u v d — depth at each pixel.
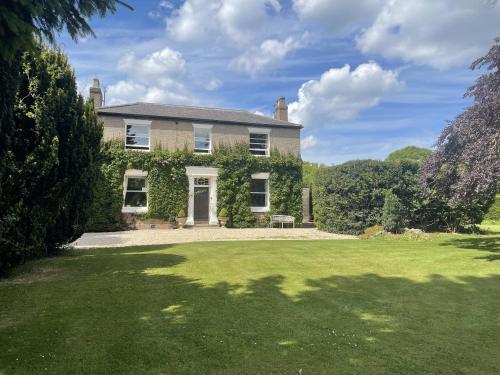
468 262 9.28
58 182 8.33
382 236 15.34
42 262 8.87
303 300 6.08
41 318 5.01
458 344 4.42
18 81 6.11
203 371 3.62
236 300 6.00
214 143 22.81
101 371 3.59
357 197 18.08
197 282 7.12
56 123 8.41
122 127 21.05
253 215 23.12
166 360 3.85
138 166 20.97
